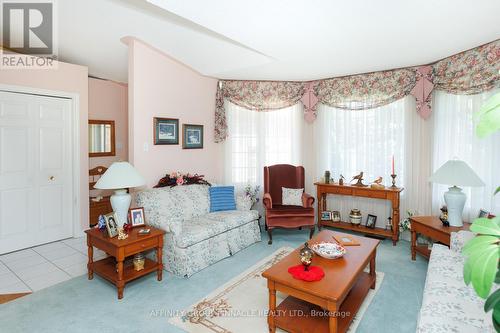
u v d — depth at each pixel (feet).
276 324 6.79
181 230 10.13
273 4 7.26
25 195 12.12
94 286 9.09
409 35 9.24
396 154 13.44
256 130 15.79
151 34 10.76
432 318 5.42
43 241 12.71
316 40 9.72
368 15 7.85
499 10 7.51
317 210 15.25
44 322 7.25
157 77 12.48
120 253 8.34
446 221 10.12
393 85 13.15
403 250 12.14
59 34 10.83
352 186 13.67
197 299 8.36
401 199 13.37
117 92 16.94
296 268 7.11
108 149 16.57
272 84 15.49
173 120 13.28
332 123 15.08
